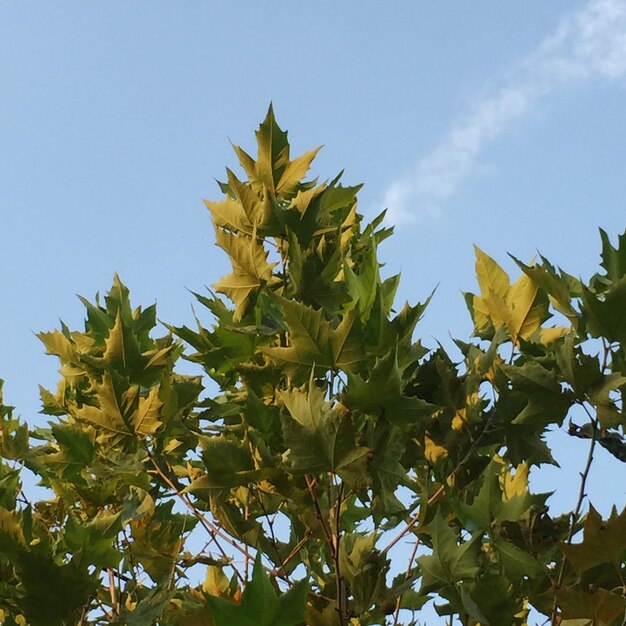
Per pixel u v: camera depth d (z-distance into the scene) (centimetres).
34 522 314
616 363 242
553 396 248
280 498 290
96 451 318
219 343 306
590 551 218
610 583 230
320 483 263
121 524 272
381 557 255
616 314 242
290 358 248
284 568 279
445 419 276
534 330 282
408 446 276
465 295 299
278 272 286
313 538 297
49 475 350
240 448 253
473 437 277
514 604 236
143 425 288
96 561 264
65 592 251
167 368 294
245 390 289
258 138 294
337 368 250
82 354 300
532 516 249
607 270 265
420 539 272
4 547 258
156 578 296
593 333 245
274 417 267
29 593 249
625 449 243
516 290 282
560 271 278
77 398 336
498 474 260
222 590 282
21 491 331
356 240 334
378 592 250
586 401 245
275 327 283
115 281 358
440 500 267
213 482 251
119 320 298
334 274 272
